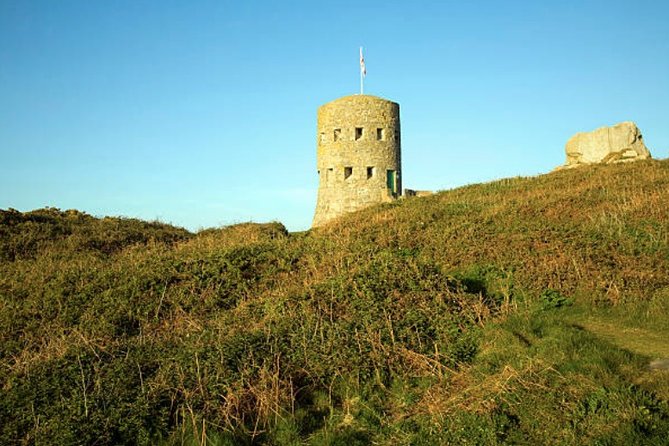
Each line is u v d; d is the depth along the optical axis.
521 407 6.59
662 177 19.83
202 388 7.34
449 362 8.49
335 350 8.55
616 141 30.48
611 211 15.36
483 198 22.14
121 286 12.44
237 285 12.85
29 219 22.36
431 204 22.91
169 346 9.00
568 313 10.23
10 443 6.38
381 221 19.55
